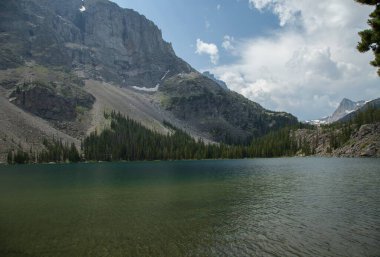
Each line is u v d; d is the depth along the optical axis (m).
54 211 49.38
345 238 34.28
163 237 35.34
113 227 39.59
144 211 48.88
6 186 82.50
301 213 46.47
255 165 166.12
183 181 92.12
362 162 159.88
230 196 62.53
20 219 44.12
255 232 36.97
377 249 30.77
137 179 99.88
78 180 97.75
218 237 35.22
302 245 32.22
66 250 31.25
